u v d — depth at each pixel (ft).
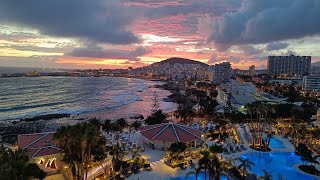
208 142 258.57
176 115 428.56
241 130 313.53
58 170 173.88
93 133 141.90
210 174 146.51
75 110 554.05
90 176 167.63
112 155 195.42
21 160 112.68
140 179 171.01
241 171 176.45
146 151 229.45
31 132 349.61
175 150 198.59
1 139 307.17
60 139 140.15
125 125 326.44
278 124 326.03
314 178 180.04
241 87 621.31
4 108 570.87
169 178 173.27
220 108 498.28
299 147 213.46
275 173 187.62
